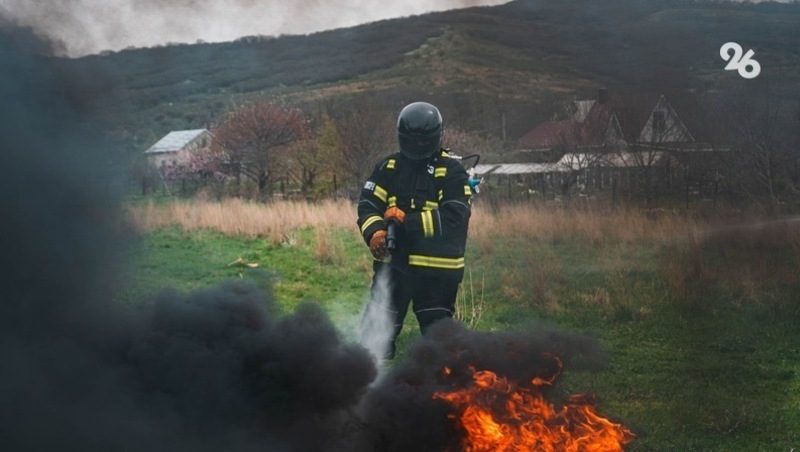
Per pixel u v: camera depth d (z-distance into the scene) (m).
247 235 15.92
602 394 6.53
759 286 10.70
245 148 25.88
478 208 19.42
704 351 7.99
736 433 5.73
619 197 18.88
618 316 9.44
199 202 19.83
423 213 6.29
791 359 7.81
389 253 6.30
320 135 25.42
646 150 19.00
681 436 5.61
